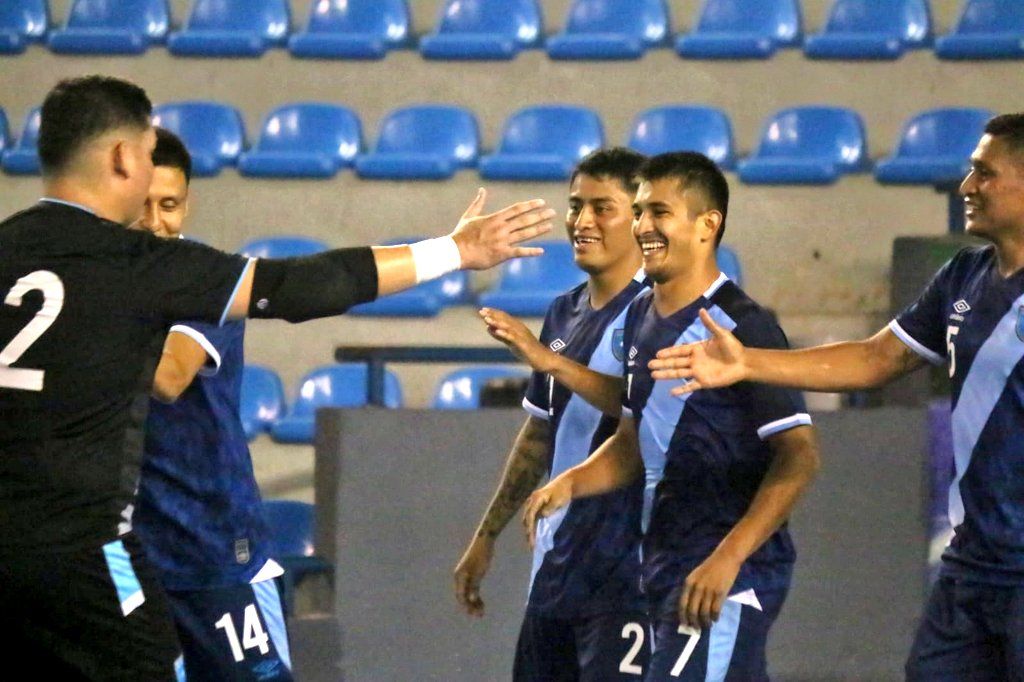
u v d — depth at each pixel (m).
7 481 11.21
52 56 35.47
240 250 33.00
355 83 35.06
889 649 20.48
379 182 33.22
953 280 13.66
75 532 11.23
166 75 35.34
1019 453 12.98
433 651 20.45
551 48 34.34
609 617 14.53
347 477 20.52
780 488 12.91
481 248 12.12
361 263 11.84
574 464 15.20
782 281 31.94
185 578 13.71
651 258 13.72
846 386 13.55
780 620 20.48
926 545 20.42
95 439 11.34
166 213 13.65
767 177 31.86
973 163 13.30
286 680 14.23
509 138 33.53
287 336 31.14
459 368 30.38
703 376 12.55
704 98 34.22
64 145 11.65
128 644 11.39
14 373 11.21
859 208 31.91
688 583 12.66
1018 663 12.91
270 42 35.22
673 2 35.97
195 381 13.66
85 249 11.38
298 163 32.91
